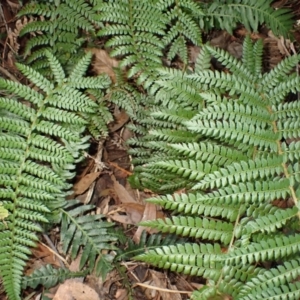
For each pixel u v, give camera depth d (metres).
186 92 1.31
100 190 1.47
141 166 1.38
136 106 1.41
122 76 1.44
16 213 1.26
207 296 1.17
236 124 1.20
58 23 1.46
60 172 1.34
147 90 1.41
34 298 1.33
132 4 1.38
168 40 1.41
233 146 1.31
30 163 1.27
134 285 1.36
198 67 1.36
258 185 1.15
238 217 1.19
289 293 1.10
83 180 1.44
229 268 1.18
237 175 1.15
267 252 1.12
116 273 1.36
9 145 1.27
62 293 1.31
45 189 1.27
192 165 1.18
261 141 1.19
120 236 1.38
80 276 1.33
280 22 1.53
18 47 1.53
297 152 1.18
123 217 1.44
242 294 1.12
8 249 1.25
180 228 1.17
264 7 1.52
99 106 1.41
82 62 1.34
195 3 1.41
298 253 1.18
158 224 1.17
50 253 1.37
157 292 1.36
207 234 1.18
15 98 1.45
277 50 1.67
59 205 1.34
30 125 1.29
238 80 1.27
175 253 1.16
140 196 1.46
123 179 1.48
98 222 1.35
